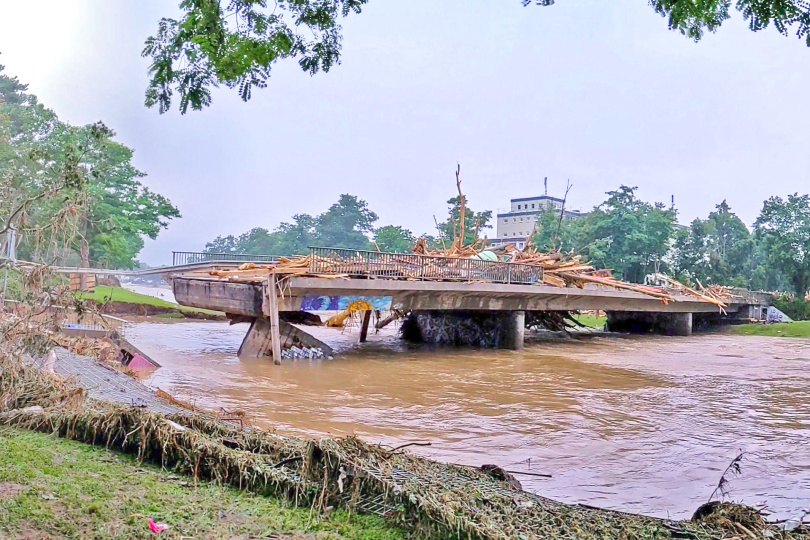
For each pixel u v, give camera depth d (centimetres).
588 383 1783
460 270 2433
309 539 442
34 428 699
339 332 3319
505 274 2598
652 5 588
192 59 596
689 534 498
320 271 2062
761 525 530
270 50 601
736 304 4925
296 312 2522
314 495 512
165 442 593
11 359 806
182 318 3931
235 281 2131
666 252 7100
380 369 1958
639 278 7088
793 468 902
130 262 5788
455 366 2094
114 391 1046
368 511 489
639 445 1035
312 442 545
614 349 2911
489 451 977
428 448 989
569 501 727
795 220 6031
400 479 517
